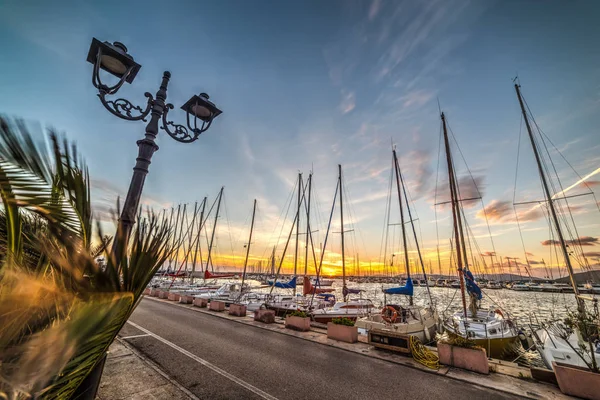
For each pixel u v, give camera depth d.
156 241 2.17
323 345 9.49
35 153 1.69
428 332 12.00
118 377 6.24
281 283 22.88
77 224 1.85
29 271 1.88
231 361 7.64
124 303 1.72
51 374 1.39
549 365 8.86
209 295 24.59
